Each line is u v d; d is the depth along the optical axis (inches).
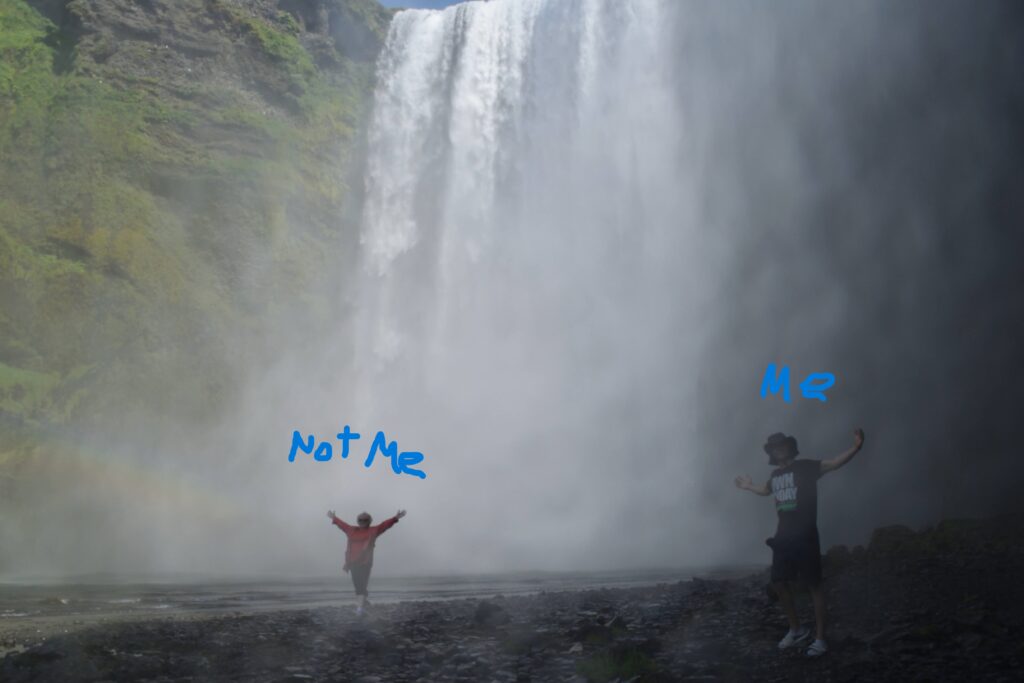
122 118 1738.4
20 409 1422.2
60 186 1648.6
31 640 400.5
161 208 1721.2
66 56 1820.9
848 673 255.1
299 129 1925.4
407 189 1956.2
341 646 362.3
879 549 507.2
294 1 2073.1
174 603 652.1
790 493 291.0
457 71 1969.7
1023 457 1422.2
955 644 293.0
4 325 1485.0
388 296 1893.5
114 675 293.0
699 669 274.5
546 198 1849.2
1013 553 451.8
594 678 273.0
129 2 1881.2
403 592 773.9
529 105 1900.8
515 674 288.2
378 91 2031.3
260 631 414.3
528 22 1940.2
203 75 1883.6
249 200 1763.0
